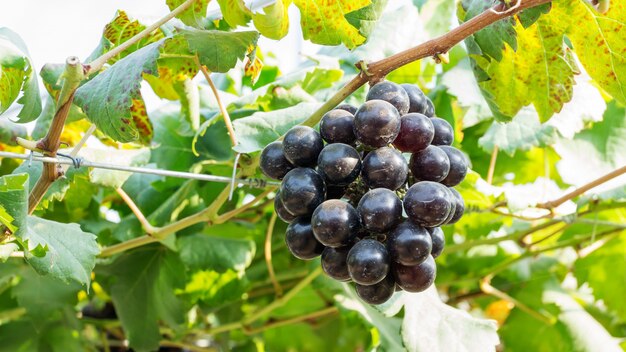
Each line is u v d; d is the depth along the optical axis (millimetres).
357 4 660
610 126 875
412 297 721
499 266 920
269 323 940
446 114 848
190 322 847
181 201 796
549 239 943
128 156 731
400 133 565
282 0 652
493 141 824
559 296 911
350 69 812
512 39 641
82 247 625
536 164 909
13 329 857
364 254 541
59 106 583
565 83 700
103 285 848
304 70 766
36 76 655
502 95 710
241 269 804
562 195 816
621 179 800
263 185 657
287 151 569
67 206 786
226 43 630
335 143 562
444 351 697
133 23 681
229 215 706
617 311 926
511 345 935
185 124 822
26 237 571
